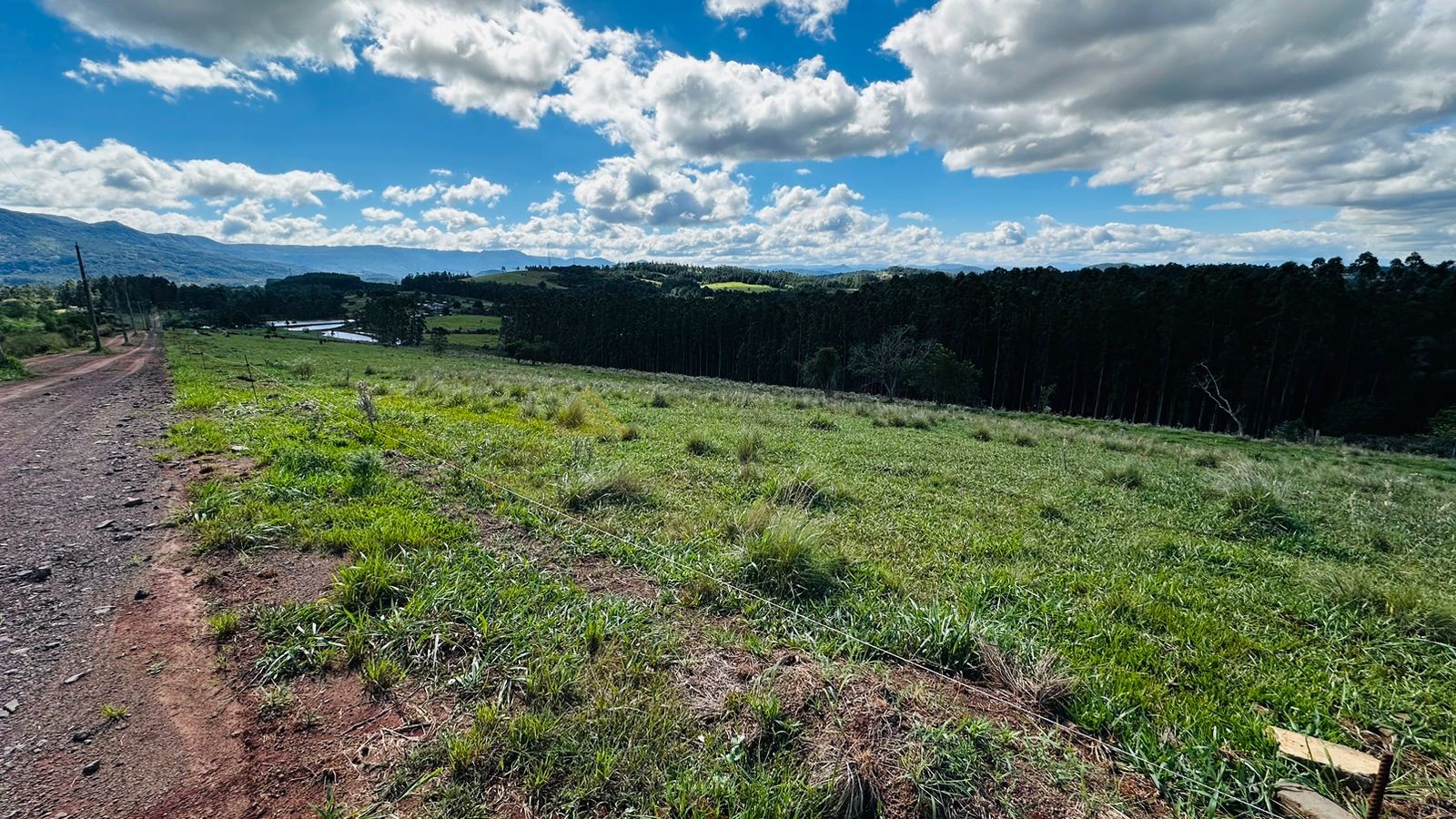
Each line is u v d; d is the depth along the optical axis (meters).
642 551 5.93
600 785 2.81
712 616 4.71
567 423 13.95
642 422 15.48
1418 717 3.83
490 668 3.72
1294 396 52.06
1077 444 17.20
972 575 5.96
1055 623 4.99
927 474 11.05
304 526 5.99
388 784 2.81
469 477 8.10
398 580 4.69
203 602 4.51
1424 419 47.31
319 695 3.47
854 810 2.68
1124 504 9.35
